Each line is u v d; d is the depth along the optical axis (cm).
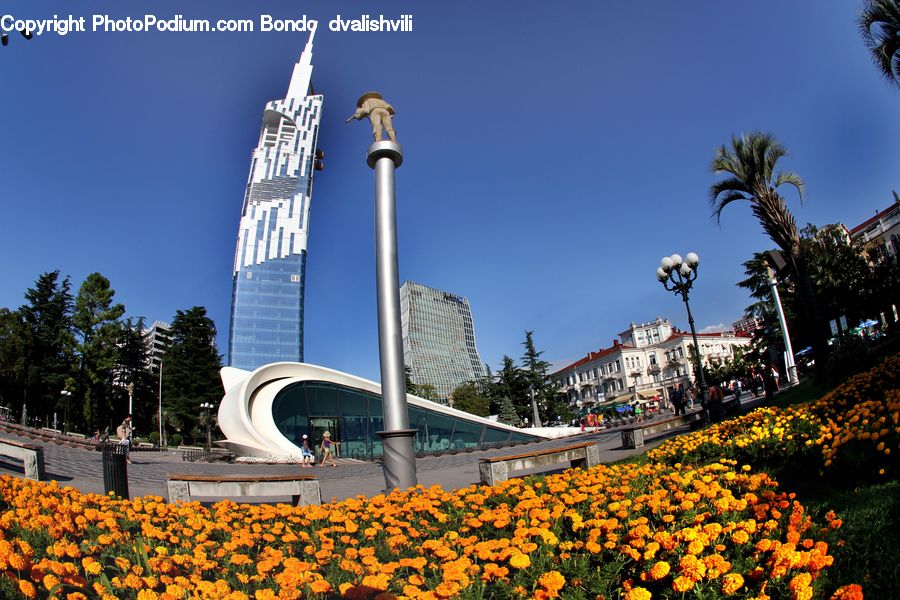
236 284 11619
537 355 6222
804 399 1421
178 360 5800
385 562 449
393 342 909
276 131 13650
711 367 7706
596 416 4241
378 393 3119
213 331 6106
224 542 504
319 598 342
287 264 11994
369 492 1162
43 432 3180
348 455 2952
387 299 927
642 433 1412
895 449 523
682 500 461
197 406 5622
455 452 2794
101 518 527
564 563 371
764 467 686
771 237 1645
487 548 400
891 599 306
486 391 6925
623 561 367
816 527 400
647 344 9281
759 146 1638
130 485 1197
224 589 347
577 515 447
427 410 3031
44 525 456
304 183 12794
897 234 4234
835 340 1584
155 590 352
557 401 6253
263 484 793
